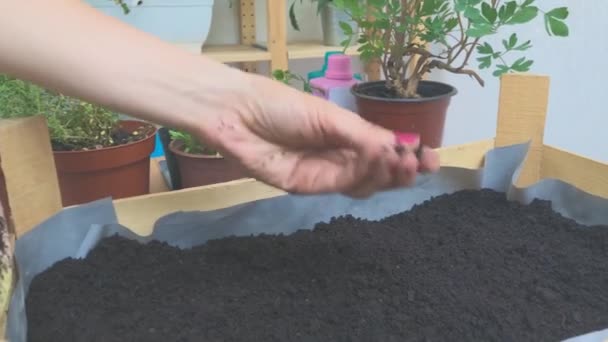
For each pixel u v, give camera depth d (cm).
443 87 87
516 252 61
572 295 53
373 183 52
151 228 63
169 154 83
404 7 79
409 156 49
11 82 69
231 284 55
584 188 71
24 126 52
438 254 61
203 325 48
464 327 48
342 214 70
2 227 47
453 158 77
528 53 121
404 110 77
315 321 49
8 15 39
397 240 64
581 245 63
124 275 56
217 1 132
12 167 51
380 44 81
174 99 43
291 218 67
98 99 42
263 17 136
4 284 45
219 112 45
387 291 54
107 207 60
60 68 40
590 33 122
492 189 75
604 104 128
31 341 46
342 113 49
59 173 69
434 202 73
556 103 126
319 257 60
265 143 50
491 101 130
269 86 47
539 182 71
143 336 46
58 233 56
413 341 46
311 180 53
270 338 47
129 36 43
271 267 58
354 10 74
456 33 110
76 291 53
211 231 64
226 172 75
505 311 50
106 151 69
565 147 130
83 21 41
